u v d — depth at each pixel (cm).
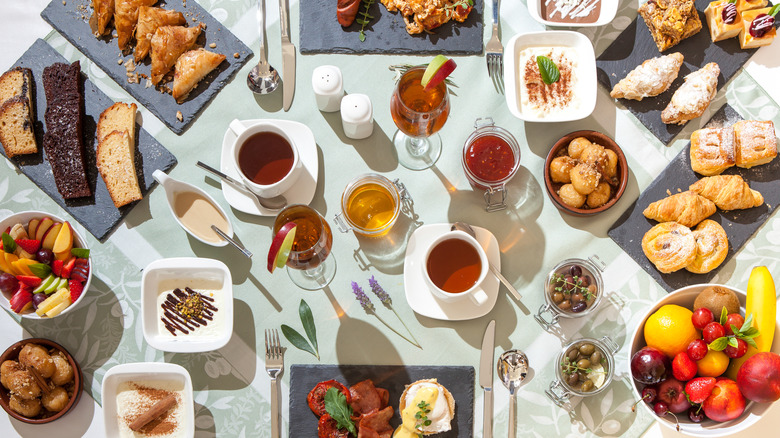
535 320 199
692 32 205
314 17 207
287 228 162
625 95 203
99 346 198
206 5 208
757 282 177
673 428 177
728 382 175
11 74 204
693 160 200
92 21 208
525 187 204
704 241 195
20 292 187
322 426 189
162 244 203
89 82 207
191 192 195
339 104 202
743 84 206
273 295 200
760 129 196
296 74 207
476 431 196
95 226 202
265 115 206
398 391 196
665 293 200
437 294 185
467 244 187
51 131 200
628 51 208
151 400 192
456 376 195
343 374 196
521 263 201
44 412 192
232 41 208
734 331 172
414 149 206
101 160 201
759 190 202
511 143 192
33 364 184
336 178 205
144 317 187
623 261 201
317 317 200
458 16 204
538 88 201
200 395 196
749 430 196
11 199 204
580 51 201
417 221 204
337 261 203
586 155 192
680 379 177
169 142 205
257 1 210
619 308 199
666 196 203
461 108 207
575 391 188
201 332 193
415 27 204
